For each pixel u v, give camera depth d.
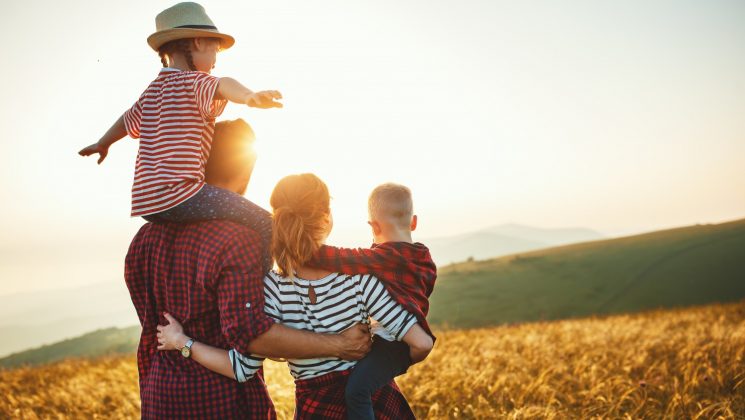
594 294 57.88
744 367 6.05
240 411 2.63
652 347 8.55
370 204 2.92
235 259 2.47
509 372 6.77
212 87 2.46
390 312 2.63
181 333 2.60
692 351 7.59
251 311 2.46
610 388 5.59
